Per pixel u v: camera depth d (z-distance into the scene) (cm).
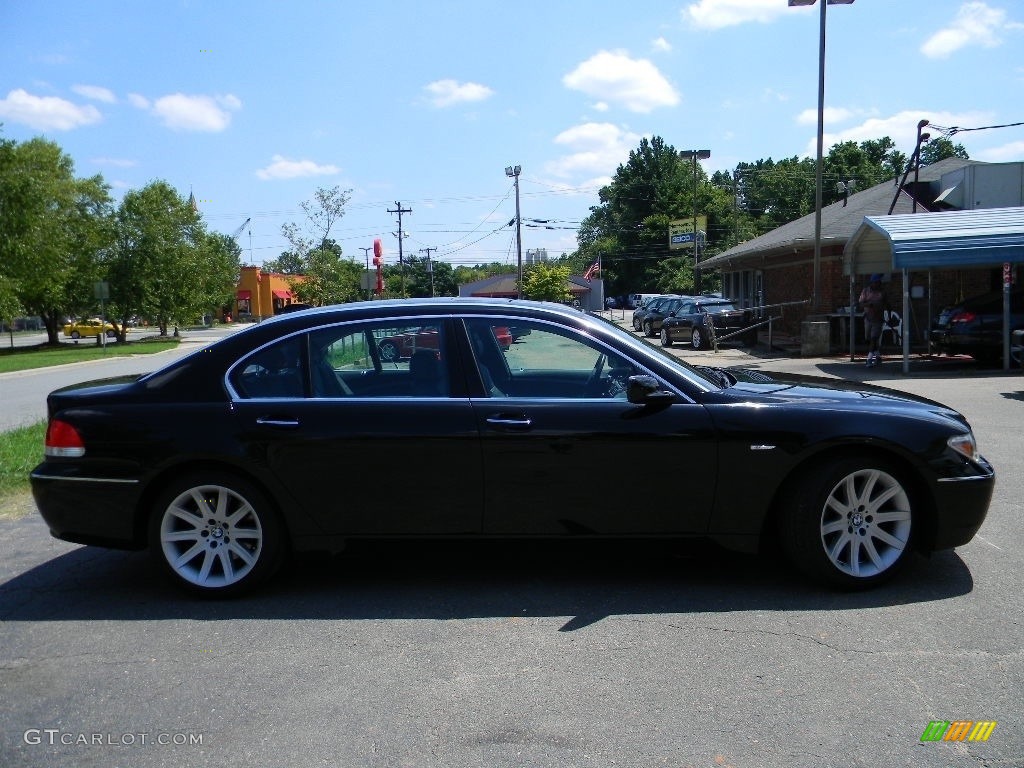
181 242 4659
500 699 337
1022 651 368
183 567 454
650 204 8906
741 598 439
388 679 357
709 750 296
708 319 2452
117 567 520
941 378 1452
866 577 439
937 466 433
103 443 447
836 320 2206
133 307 4525
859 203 2734
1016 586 445
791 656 368
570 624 411
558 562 505
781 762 287
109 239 4447
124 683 360
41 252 3622
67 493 451
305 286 3606
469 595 454
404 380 454
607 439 432
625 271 8838
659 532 443
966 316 1616
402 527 448
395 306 466
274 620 426
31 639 409
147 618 433
